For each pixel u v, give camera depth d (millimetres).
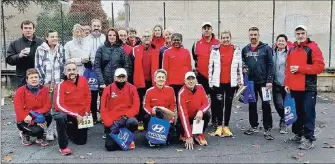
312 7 17156
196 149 6176
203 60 7348
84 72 7395
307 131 6156
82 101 6328
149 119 6430
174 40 6902
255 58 6766
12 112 9289
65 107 6121
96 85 7492
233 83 6770
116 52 6895
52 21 12336
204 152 6016
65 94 6215
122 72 6238
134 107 6289
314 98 6082
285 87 6352
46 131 6883
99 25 7508
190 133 6250
